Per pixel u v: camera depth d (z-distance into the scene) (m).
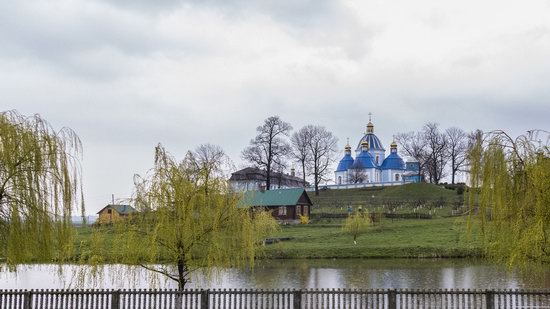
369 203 118.94
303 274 53.34
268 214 76.31
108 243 27.83
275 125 125.06
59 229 24.05
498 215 24.08
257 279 50.09
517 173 24.09
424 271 54.81
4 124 23.14
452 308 24.69
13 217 22.73
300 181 164.12
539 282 46.22
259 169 123.50
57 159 23.98
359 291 24.64
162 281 44.16
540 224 22.58
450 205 110.75
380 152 187.12
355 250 68.88
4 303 24.81
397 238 77.88
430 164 147.62
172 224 27.30
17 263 23.23
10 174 22.72
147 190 28.00
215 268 29.22
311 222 99.50
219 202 28.05
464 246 67.81
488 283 46.19
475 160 25.05
